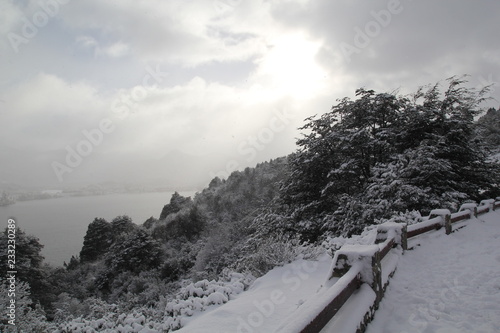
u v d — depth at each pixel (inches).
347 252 154.0
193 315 215.8
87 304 947.3
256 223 689.6
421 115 628.7
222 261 1019.3
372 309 139.6
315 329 92.7
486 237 329.4
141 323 250.4
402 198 510.0
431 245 298.7
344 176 614.9
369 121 660.1
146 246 1764.3
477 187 684.7
